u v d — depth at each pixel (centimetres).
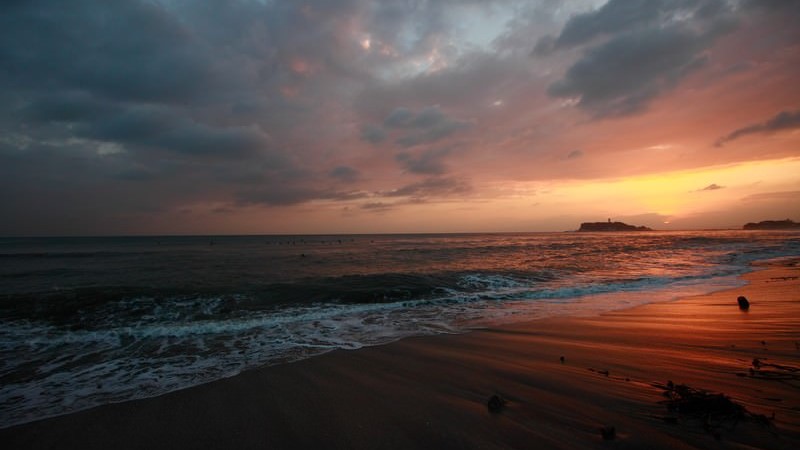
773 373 409
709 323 677
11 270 1730
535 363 495
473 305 977
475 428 324
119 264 2053
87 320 844
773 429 285
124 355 598
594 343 581
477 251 2930
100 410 397
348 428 337
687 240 4262
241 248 4097
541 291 1154
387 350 587
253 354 587
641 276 1436
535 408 357
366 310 936
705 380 400
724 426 293
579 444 285
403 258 2328
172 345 651
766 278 1278
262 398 414
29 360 578
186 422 364
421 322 794
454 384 435
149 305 974
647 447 274
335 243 5744
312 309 952
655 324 691
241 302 1023
